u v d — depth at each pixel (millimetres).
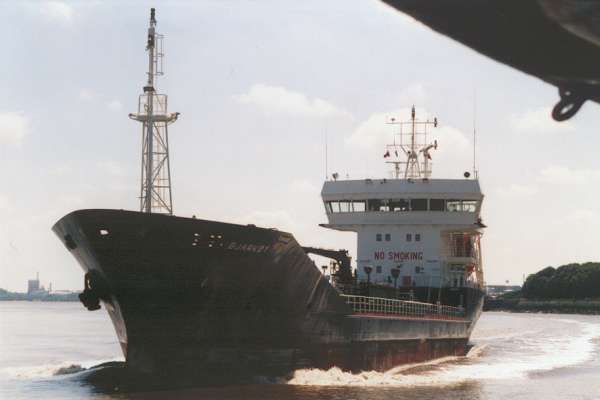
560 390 49875
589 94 10312
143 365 44344
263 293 45062
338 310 50844
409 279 75562
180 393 42469
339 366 51750
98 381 46375
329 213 79000
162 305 43031
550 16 8992
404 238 76250
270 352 46656
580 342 105875
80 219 40719
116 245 41219
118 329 48938
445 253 79062
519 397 46281
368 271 65625
